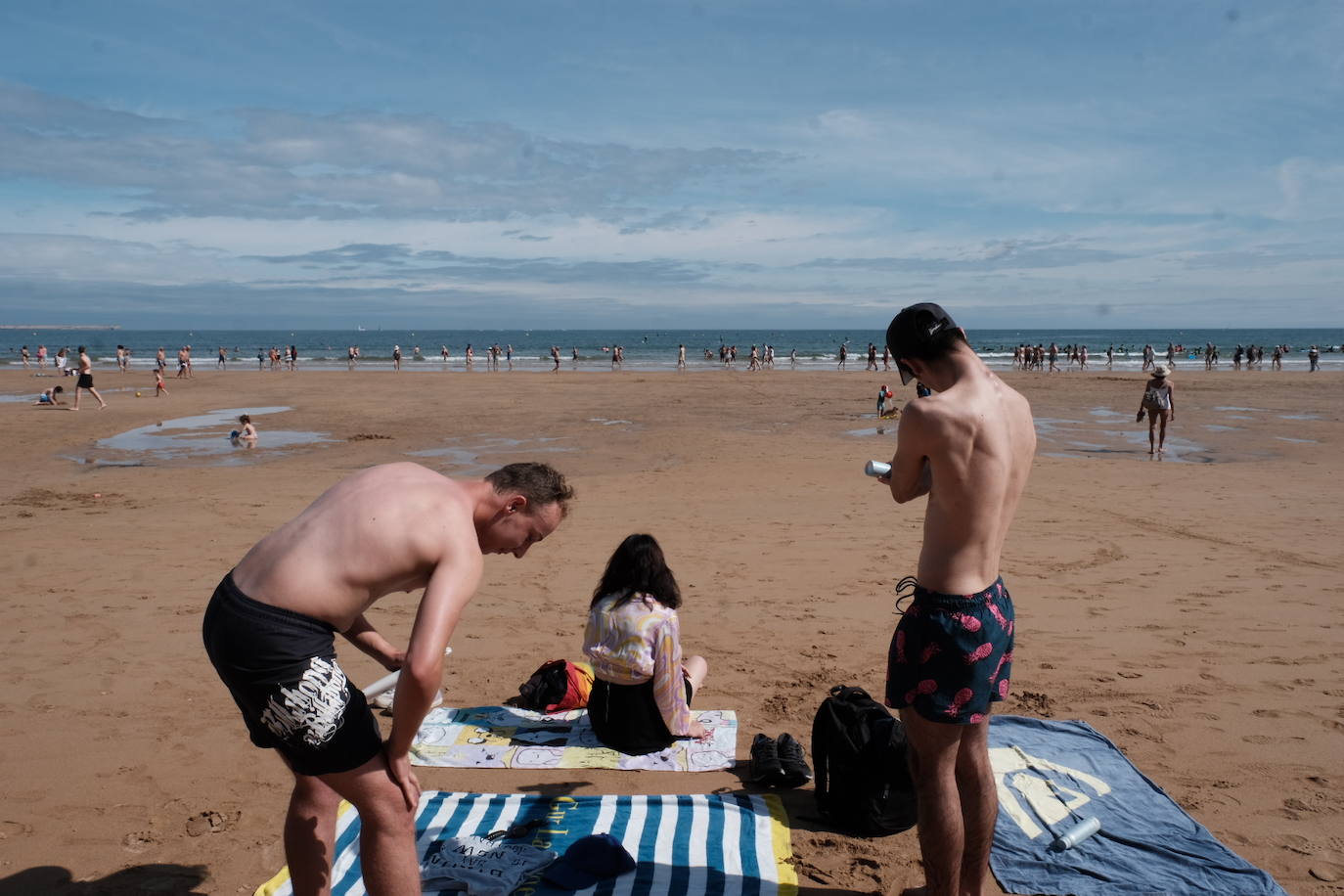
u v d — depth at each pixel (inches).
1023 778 147.9
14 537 342.6
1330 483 468.8
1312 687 190.9
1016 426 105.4
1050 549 321.4
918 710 105.5
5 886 120.8
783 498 435.8
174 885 122.0
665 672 160.7
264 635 90.5
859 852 132.6
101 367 1955.0
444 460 594.2
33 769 156.0
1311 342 5147.6
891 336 112.5
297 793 105.1
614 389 1293.1
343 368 2043.6
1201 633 227.5
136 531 354.6
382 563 93.7
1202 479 483.2
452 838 131.6
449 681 201.2
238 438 678.5
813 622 241.6
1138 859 125.9
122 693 190.4
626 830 135.0
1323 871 123.4
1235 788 146.9
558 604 260.7
